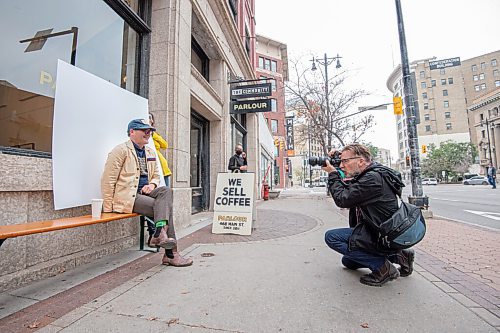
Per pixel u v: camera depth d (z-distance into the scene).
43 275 3.04
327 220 7.34
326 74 18.92
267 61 41.88
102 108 3.91
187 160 6.27
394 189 2.76
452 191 24.19
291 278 3.02
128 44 5.30
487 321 2.08
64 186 3.29
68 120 3.39
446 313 2.21
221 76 10.02
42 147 3.49
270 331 1.97
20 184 2.89
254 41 17.94
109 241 4.16
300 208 10.64
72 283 2.91
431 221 7.22
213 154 10.02
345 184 3.05
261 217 7.96
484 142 59.78
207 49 9.37
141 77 5.59
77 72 3.55
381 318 2.14
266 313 2.23
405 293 2.61
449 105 82.88
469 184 48.31
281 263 3.56
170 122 5.68
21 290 2.72
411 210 2.75
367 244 2.80
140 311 2.28
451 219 7.71
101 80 3.92
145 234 4.79
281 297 2.53
